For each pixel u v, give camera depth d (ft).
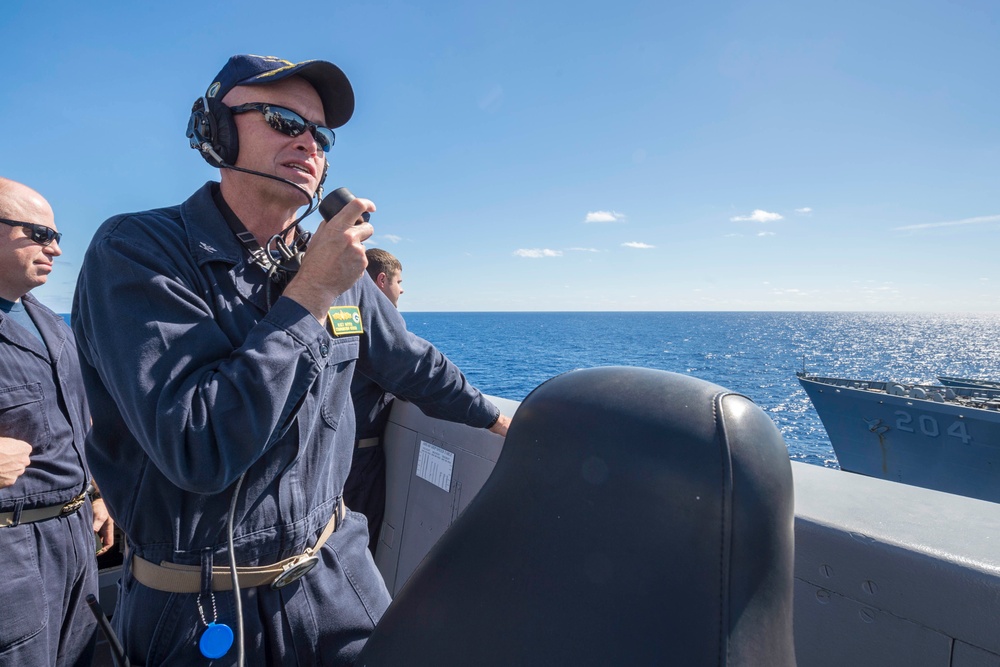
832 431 49.93
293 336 2.98
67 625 5.94
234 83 3.37
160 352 2.82
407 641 2.57
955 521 3.24
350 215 3.10
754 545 1.83
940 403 42.32
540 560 2.25
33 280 6.01
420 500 7.08
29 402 5.61
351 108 3.76
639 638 1.89
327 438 3.64
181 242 3.26
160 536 3.19
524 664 2.13
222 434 2.73
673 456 1.98
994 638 2.64
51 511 5.62
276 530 3.35
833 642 3.26
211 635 3.12
